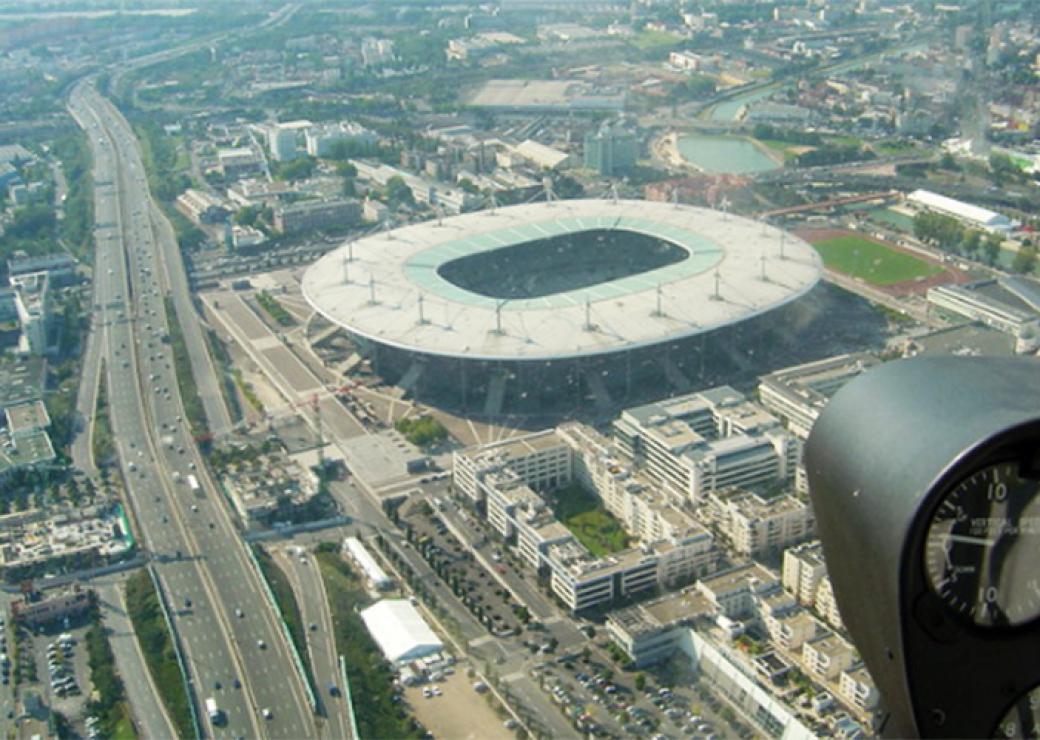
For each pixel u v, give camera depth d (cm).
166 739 17988
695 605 19750
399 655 19338
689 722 17575
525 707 18212
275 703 18725
